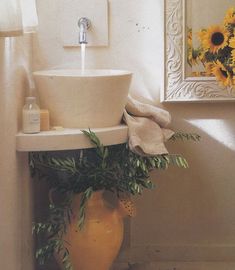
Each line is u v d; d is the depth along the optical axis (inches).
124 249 66.6
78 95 51.8
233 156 65.2
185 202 66.3
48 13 61.5
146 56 62.6
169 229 66.8
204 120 64.4
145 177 55.9
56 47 62.2
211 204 66.3
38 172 60.3
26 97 55.2
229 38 54.1
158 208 66.4
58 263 59.2
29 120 50.3
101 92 51.8
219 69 54.4
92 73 60.4
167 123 59.1
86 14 61.4
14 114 49.4
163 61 61.6
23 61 54.9
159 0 61.5
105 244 55.6
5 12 40.3
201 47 59.5
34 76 54.2
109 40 62.3
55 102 52.7
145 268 65.2
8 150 46.9
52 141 50.1
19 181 51.8
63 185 57.4
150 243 66.9
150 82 63.1
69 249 55.1
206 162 65.3
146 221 66.6
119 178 55.2
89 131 51.0
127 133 54.2
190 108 64.0
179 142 64.9
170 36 61.1
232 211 66.5
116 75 52.1
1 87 44.2
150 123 57.7
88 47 62.3
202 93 62.2
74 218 55.0
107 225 55.7
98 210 55.9
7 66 46.3
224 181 65.8
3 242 45.5
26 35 57.0
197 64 61.7
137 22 62.0
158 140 56.3
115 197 62.3
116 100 53.2
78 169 54.2
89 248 55.0
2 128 44.8
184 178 65.8
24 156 54.6
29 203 58.6
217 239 66.7
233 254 66.8
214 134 64.7
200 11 61.1
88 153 56.6
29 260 57.9
